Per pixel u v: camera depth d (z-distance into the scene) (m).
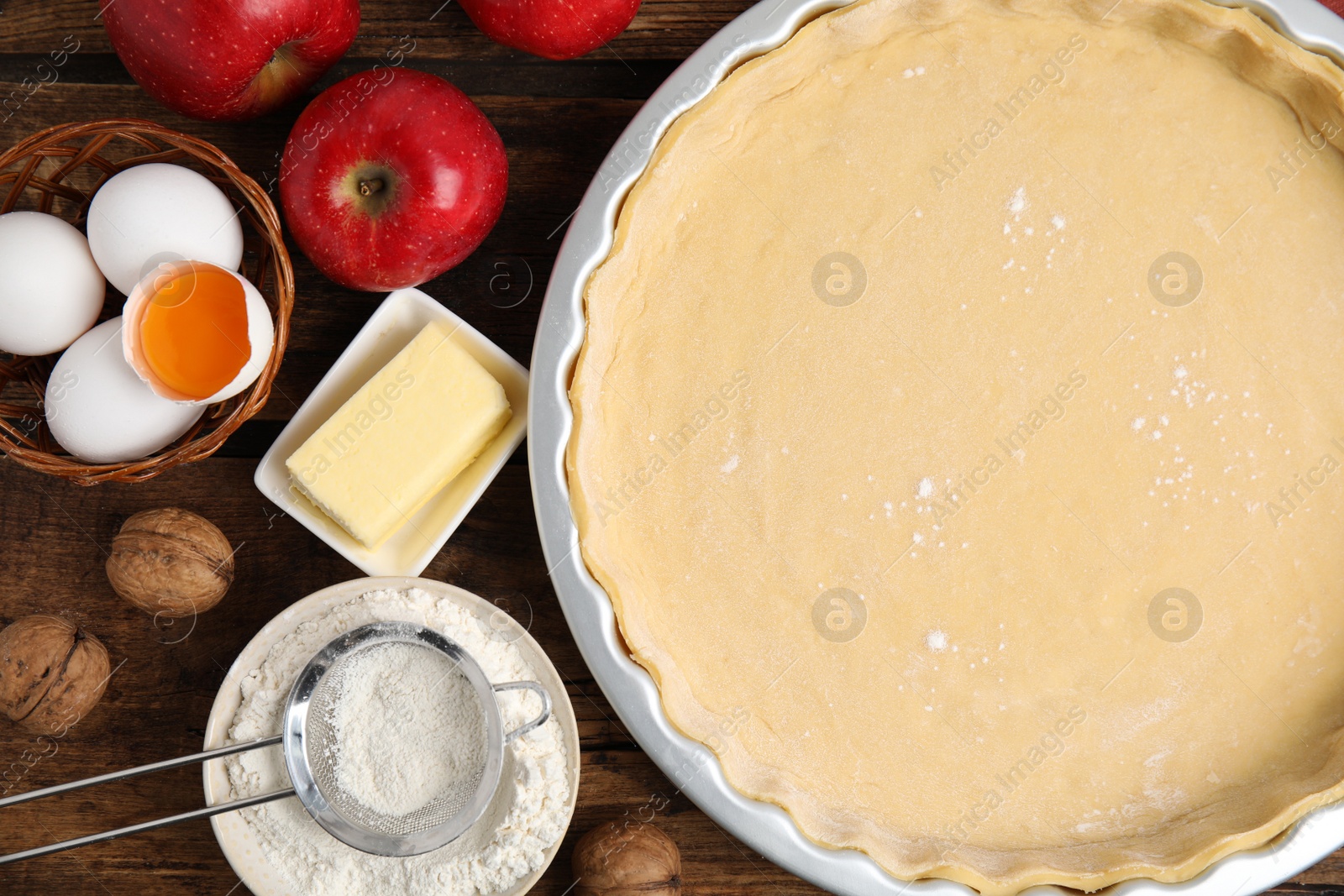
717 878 0.64
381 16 0.65
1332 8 0.64
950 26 0.62
